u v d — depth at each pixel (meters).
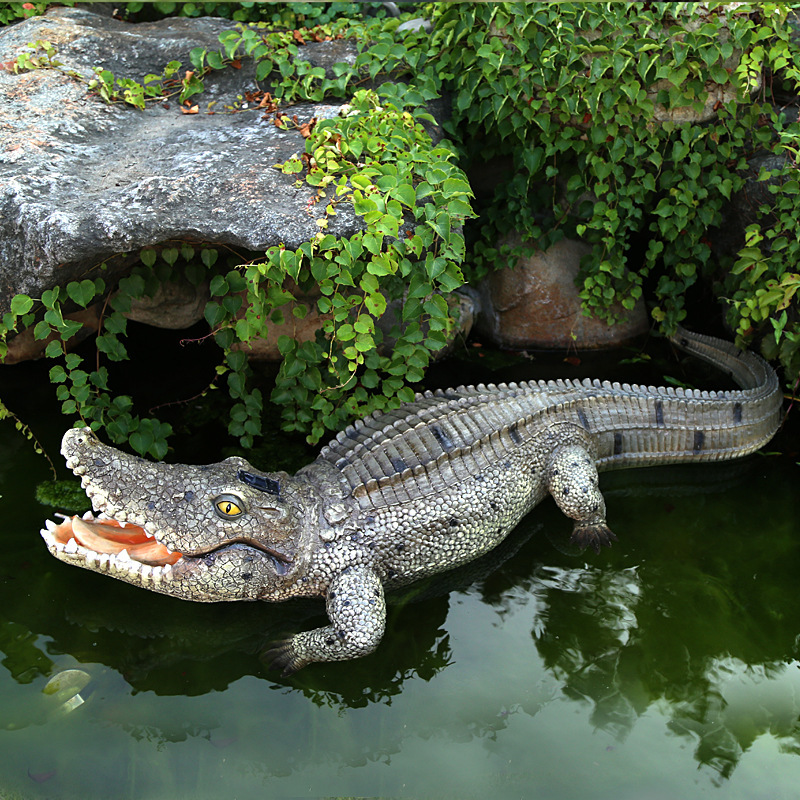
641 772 2.08
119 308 2.47
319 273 2.37
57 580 2.33
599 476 2.64
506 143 2.84
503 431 2.46
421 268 2.46
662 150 2.81
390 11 3.17
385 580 2.33
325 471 2.38
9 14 2.98
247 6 3.08
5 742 2.07
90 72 2.75
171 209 2.37
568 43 2.66
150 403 2.73
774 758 2.11
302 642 2.21
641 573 2.42
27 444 2.58
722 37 2.69
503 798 2.04
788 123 2.79
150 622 2.28
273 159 2.51
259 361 2.85
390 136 2.52
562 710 2.17
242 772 2.06
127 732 2.10
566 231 2.96
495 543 2.44
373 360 2.53
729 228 2.93
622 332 3.04
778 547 2.49
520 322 3.02
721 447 2.67
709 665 2.25
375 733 2.13
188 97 2.74
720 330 3.05
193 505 2.19
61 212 2.32
